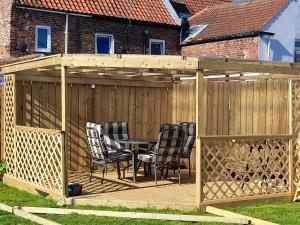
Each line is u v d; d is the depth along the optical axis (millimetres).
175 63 9531
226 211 9219
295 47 24062
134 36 25125
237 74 13008
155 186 11555
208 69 9492
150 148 13961
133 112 14711
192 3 29000
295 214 9320
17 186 11852
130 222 8594
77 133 13789
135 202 9695
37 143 11141
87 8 23734
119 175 12539
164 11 26203
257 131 13023
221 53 24047
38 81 13250
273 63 10148
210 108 14398
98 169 13984
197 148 9539
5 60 19047
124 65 9914
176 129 11312
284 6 23438
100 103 14180
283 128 12250
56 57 10414
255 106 13102
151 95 15008
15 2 22078
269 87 12695
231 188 10133
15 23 22219
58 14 23172
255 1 25438
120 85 14453
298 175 10773
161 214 8898
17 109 12922
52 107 13531
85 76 13781
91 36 24016
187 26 26828
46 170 10828
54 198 10422
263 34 22531
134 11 25141
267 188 10469
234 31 23516
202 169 9633
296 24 23922
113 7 24609
